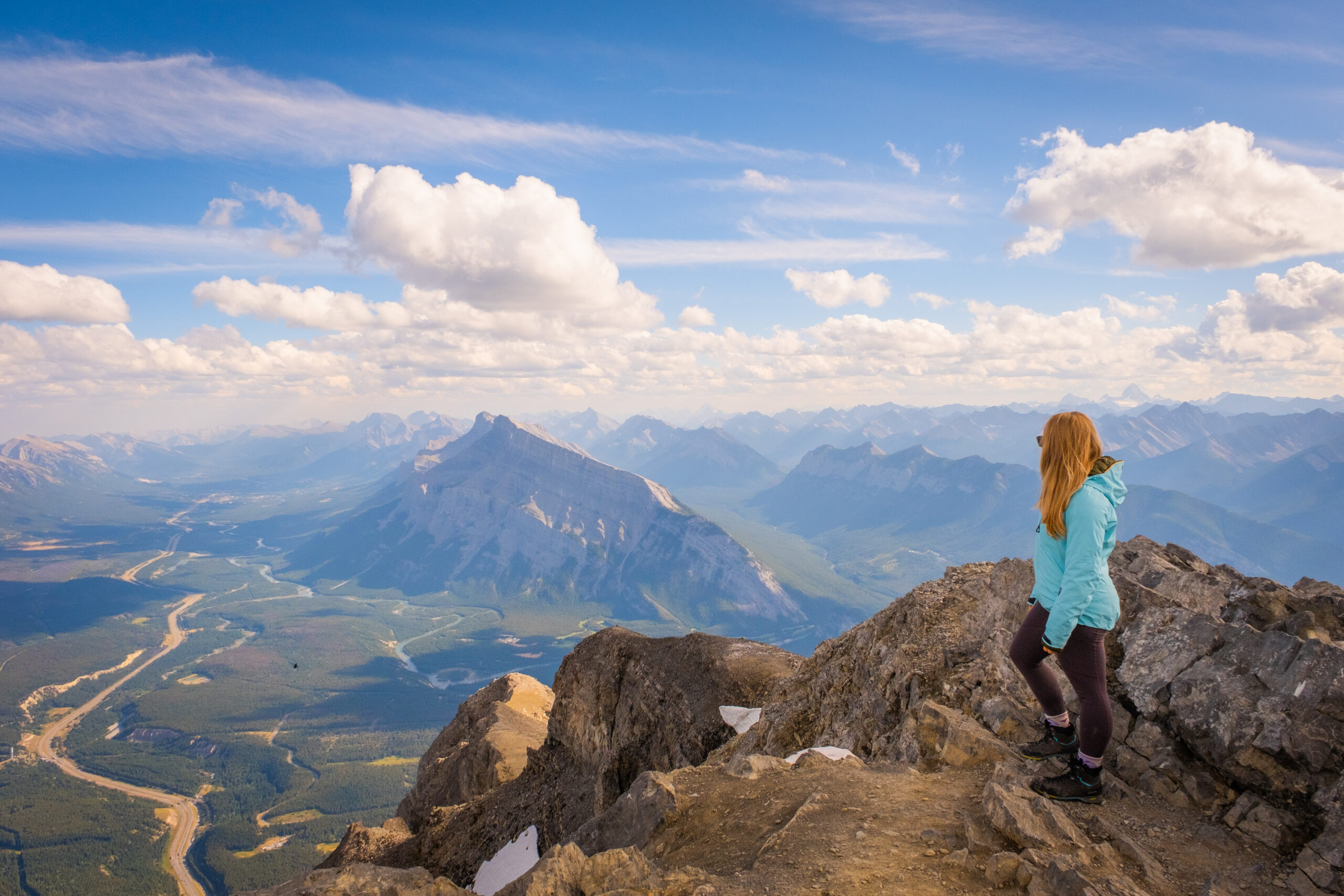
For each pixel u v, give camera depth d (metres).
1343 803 2.96
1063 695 3.93
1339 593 4.18
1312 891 2.75
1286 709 3.27
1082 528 3.11
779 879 3.02
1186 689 3.59
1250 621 4.05
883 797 3.59
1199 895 2.80
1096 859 2.91
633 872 3.09
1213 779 3.36
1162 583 4.54
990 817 3.12
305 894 2.98
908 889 2.90
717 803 3.99
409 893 3.04
